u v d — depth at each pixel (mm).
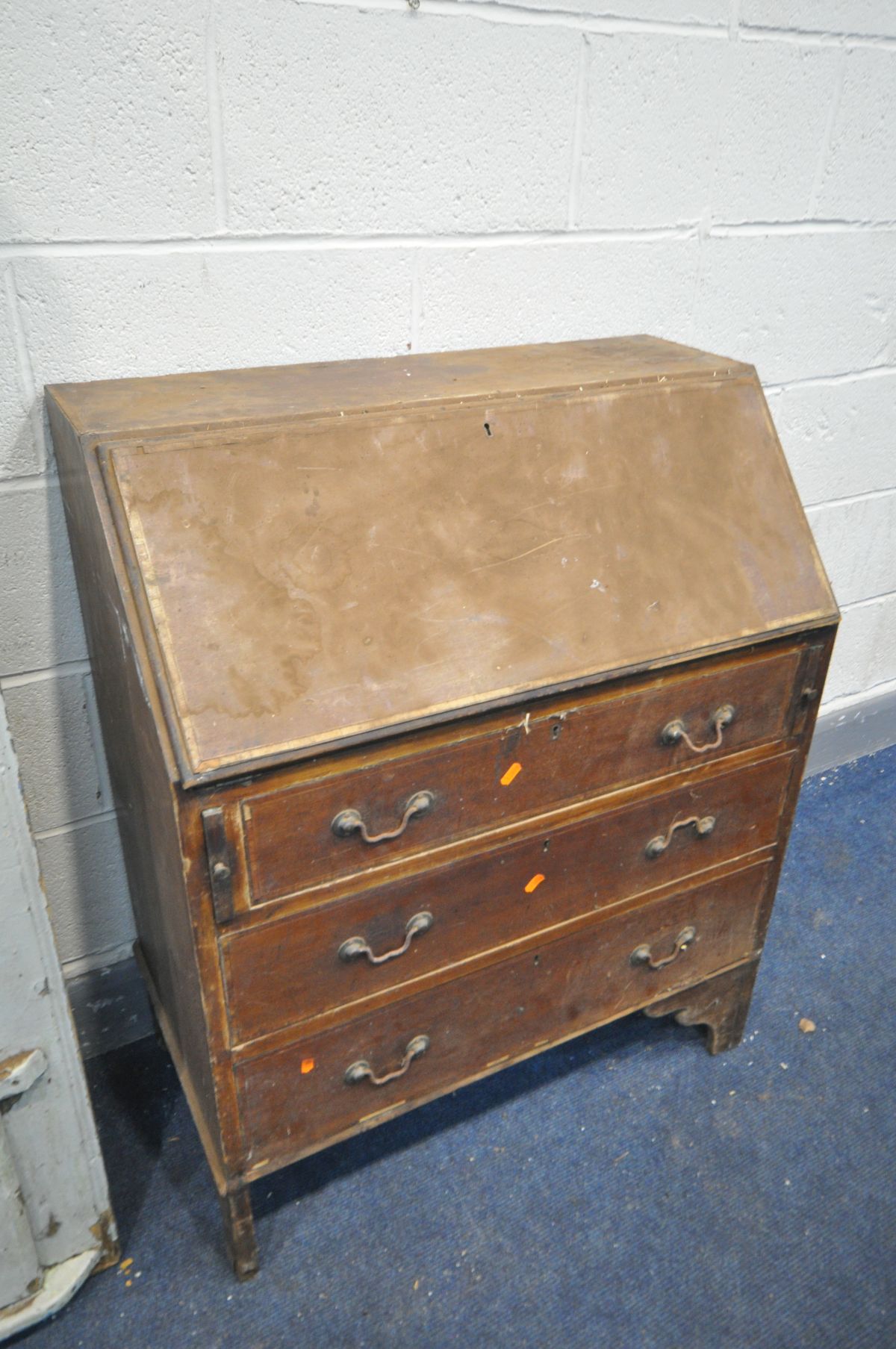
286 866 1051
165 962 1339
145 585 967
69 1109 1203
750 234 1734
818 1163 1506
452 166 1401
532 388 1218
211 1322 1281
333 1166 1481
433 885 1176
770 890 1542
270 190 1292
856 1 1607
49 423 1264
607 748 1219
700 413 1305
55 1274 1291
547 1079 1635
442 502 1114
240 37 1188
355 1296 1312
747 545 1281
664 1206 1437
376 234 1393
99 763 1502
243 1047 1137
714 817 1390
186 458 1017
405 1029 1269
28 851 1054
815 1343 1272
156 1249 1368
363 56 1271
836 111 1697
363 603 1046
